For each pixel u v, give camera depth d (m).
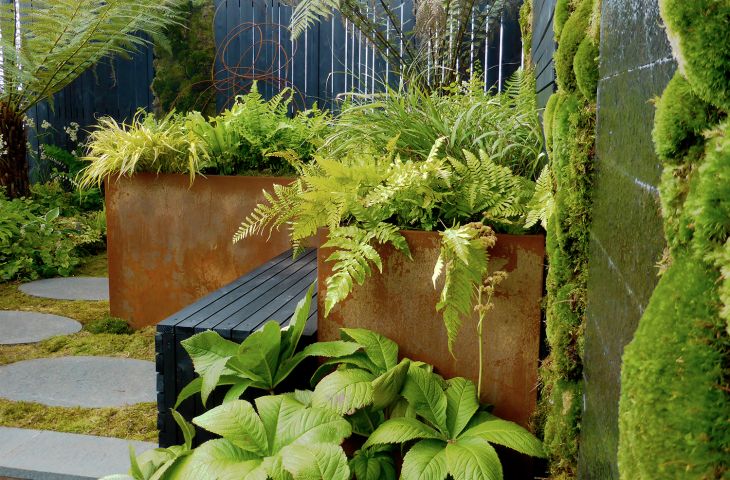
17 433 2.18
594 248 1.09
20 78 4.86
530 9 3.12
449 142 2.18
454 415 1.62
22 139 5.47
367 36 4.79
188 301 3.53
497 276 1.64
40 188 6.08
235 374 1.77
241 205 3.43
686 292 0.54
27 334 3.36
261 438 1.57
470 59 4.59
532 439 1.52
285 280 2.66
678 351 0.53
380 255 1.80
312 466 1.42
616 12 0.96
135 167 3.47
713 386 0.50
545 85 2.26
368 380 1.66
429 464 1.46
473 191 1.78
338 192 1.81
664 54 0.70
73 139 6.51
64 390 2.61
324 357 1.89
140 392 2.61
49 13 4.82
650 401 0.56
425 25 4.23
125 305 3.58
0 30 4.84
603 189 1.03
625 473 0.61
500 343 1.74
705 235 0.50
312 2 3.99
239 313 2.09
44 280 4.57
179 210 3.48
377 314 1.82
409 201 1.81
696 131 0.59
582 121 1.30
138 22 5.39
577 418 1.30
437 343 1.79
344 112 2.53
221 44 6.24
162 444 1.89
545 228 1.62
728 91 0.51
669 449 0.52
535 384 1.73
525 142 2.17
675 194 0.62
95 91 6.64
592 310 1.08
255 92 3.69
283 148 3.55
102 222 5.55
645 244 0.75
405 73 3.98
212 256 3.48
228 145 3.51
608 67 1.02
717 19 0.51
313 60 6.07
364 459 1.65
